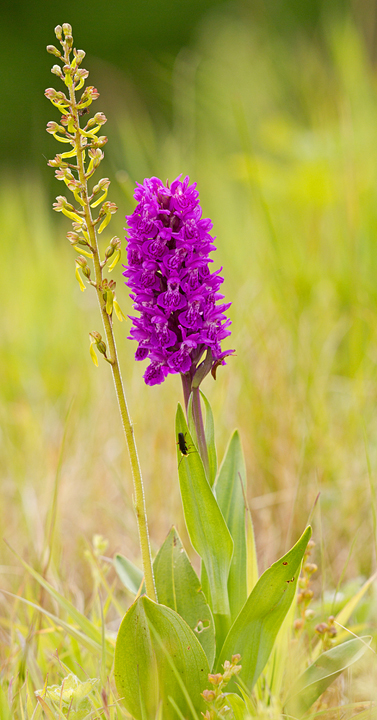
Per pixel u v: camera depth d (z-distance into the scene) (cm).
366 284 133
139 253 72
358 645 74
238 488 78
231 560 77
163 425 109
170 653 72
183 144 173
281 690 78
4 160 443
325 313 129
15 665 79
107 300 72
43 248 194
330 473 98
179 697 73
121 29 483
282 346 117
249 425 105
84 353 148
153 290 73
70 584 88
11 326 170
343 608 82
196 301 72
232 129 190
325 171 142
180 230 72
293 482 96
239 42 208
